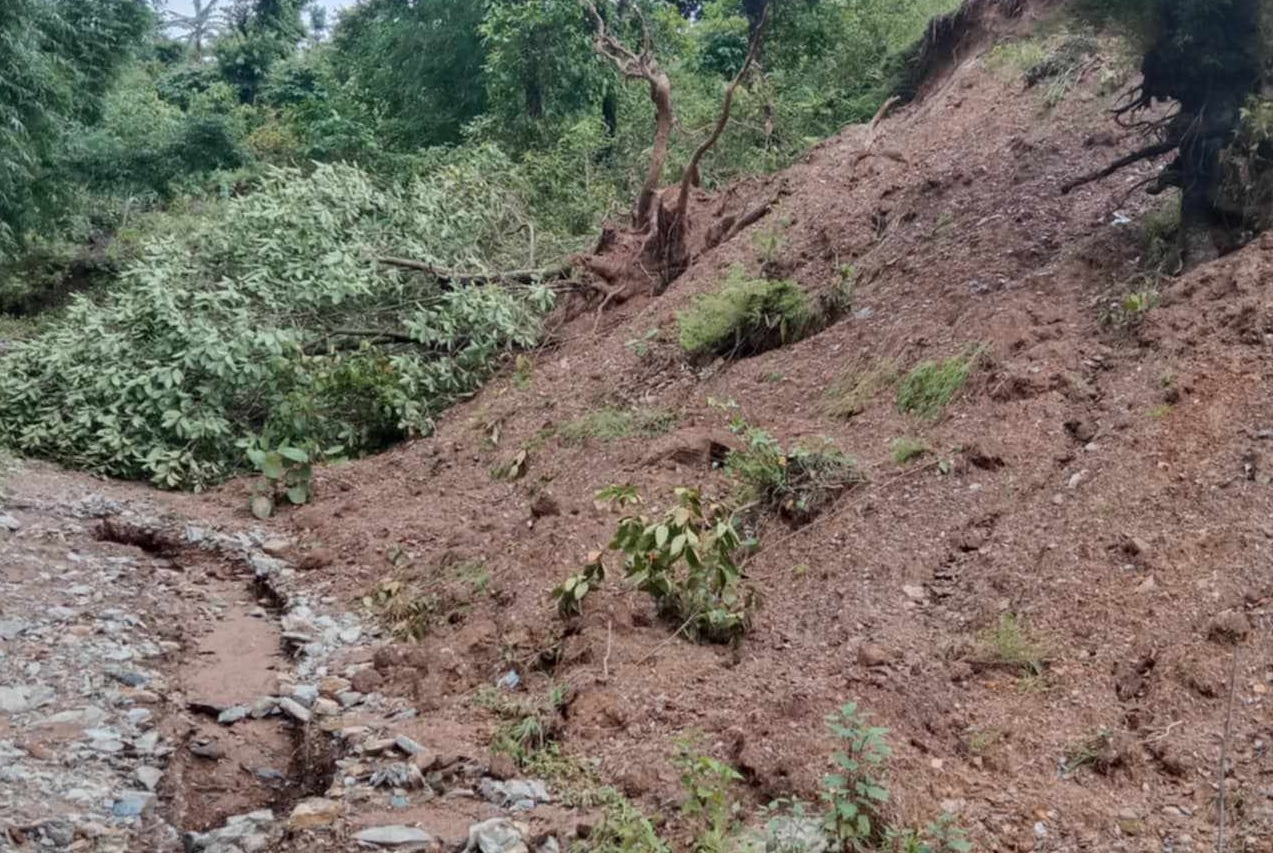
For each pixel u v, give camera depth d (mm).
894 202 7961
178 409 8320
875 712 3662
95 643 5078
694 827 3264
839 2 13008
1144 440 4566
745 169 11281
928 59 10609
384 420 8695
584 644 4449
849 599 4469
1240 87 5297
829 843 3055
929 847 3020
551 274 10062
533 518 5965
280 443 8234
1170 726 3400
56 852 3432
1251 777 3135
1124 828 3066
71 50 17500
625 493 4699
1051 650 3848
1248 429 4363
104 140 21688
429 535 6391
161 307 8453
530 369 8758
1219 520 4055
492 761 3830
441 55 19469
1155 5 5277
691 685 4086
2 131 14211
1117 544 4168
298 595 5809
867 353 6312
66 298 18266
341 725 4305
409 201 10352
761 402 6453
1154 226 5938
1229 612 3645
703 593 4492
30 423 8586
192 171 21781
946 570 4512
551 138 15352
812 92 11938
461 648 4816
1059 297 5824
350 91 21703
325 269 9031
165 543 6648
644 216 9922
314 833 3480
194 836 3533
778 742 3521
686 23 17375
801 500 5199
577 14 15172
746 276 8148
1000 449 4949
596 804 3539
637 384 7535
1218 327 4914
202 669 4930
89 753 4066
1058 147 7531
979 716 3652
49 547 6293
